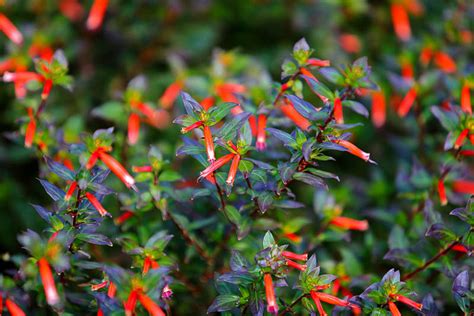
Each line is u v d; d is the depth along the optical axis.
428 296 0.90
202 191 0.92
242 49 1.35
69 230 0.88
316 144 0.87
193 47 1.29
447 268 0.94
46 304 0.91
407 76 1.14
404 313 0.95
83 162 0.87
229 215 0.93
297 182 1.19
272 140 0.98
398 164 1.15
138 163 0.99
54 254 0.85
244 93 1.06
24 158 1.17
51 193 0.88
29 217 1.14
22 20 1.22
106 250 1.02
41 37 1.16
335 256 1.08
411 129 1.15
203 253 0.97
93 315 0.93
